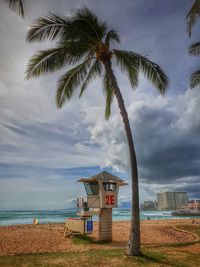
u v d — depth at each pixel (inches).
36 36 492.1
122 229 823.7
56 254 413.7
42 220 2573.8
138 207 424.5
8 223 2112.5
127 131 455.8
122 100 474.3
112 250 451.2
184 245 533.0
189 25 521.0
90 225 611.2
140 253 404.2
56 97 555.8
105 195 566.3
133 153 444.5
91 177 576.7
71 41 500.1
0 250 439.8
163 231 788.0
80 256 396.8
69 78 545.0
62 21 482.0
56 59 510.6
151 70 506.3
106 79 597.9
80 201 615.8
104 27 515.5
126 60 516.1
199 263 363.9
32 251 441.7
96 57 514.3
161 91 525.0
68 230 642.8
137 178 436.1
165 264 354.0
